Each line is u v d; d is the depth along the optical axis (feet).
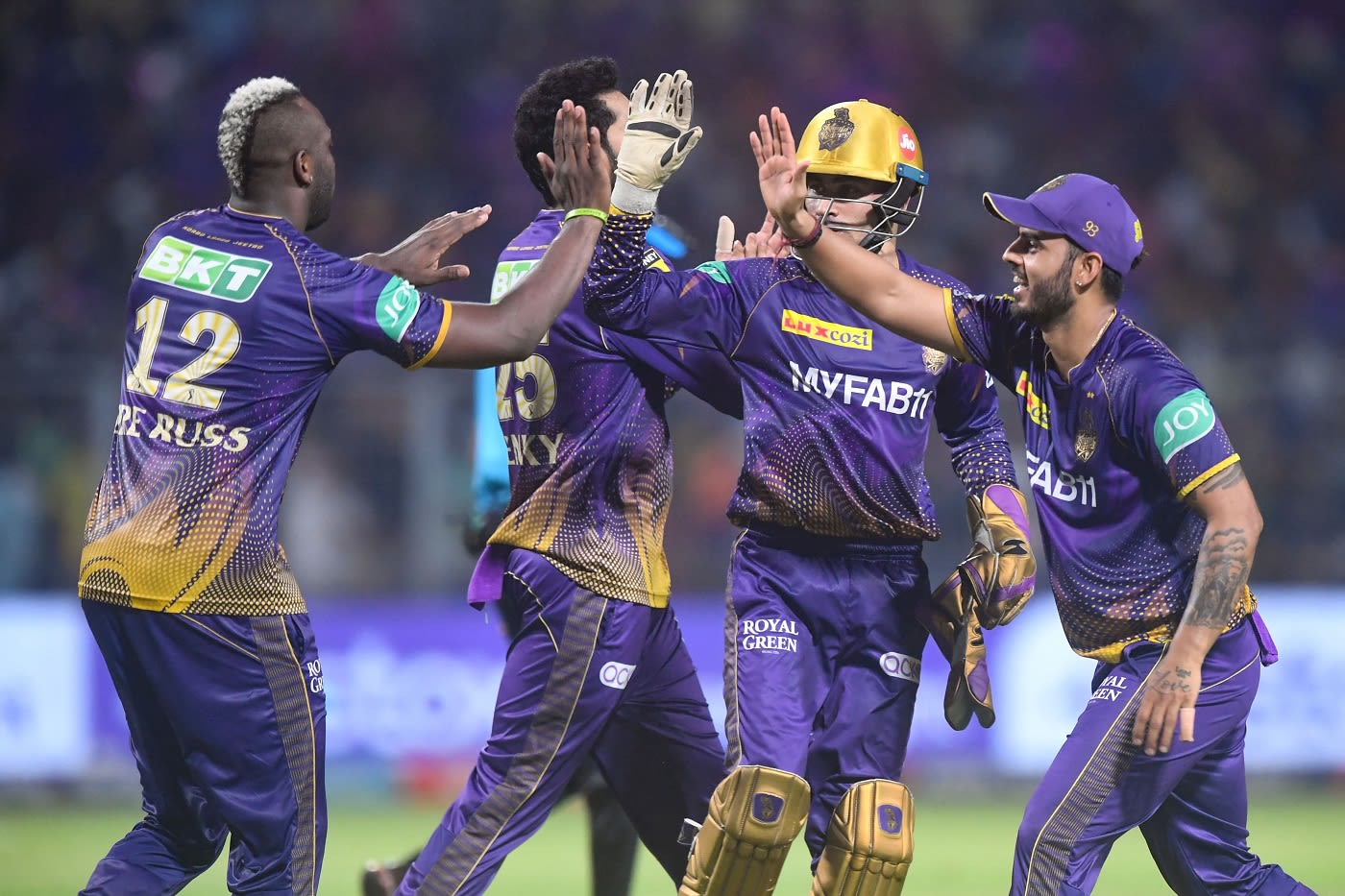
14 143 170.81
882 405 49.03
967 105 187.62
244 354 43.50
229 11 180.65
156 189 168.35
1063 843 45.52
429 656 122.11
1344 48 194.59
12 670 117.19
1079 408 45.96
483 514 60.44
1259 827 102.94
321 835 45.80
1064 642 124.67
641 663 50.67
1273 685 124.88
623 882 58.44
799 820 46.96
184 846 47.03
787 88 184.24
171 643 43.32
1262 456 133.59
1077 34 191.62
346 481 126.41
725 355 49.90
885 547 49.98
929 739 124.26
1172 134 186.29
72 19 178.09
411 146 175.52
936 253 174.50
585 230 45.78
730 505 50.55
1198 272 172.86
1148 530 45.85
